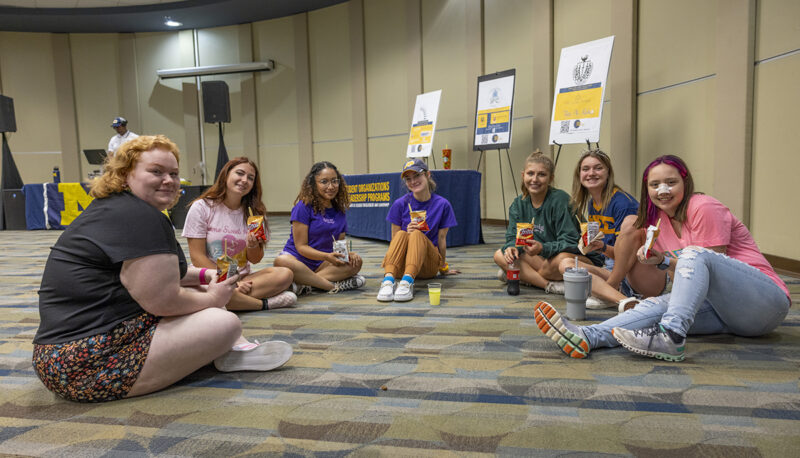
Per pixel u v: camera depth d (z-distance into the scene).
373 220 5.54
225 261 1.57
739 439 1.15
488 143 6.19
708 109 3.85
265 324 2.25
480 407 1.36
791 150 3.10
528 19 6.12
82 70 9.70
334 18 8.79
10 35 9.39
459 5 7.07
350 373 1.63
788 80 3.11
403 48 7.93
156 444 1.19
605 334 1.78
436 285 2.65
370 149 8.62
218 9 8.75
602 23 5.11
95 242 1.30
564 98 4.91
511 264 2.78
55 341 1.35
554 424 1.25
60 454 1.15
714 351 1.75
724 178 3.61
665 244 1.89
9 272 4.04
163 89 9.82
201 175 9.87
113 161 1.36
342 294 2.90
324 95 9.09
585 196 2.66
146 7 8.72
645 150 4.65
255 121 9.66
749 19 3.37
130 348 1.41
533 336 2.00
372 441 1.18
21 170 9.55
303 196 2.89
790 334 1.91
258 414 1.34
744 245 1.78
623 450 1.12
